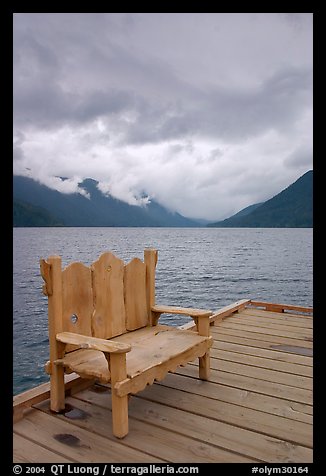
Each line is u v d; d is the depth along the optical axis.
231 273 28.22
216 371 3.10
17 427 2.17
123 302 2.95
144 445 1.99
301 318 4.96
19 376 7.89
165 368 2.37
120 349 1.99
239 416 2.31
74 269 2.50
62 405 2.39
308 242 84.69
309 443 2.01
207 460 1.85
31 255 40.97
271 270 30.59
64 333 2.35
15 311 14.19
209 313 2.92
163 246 65.69
